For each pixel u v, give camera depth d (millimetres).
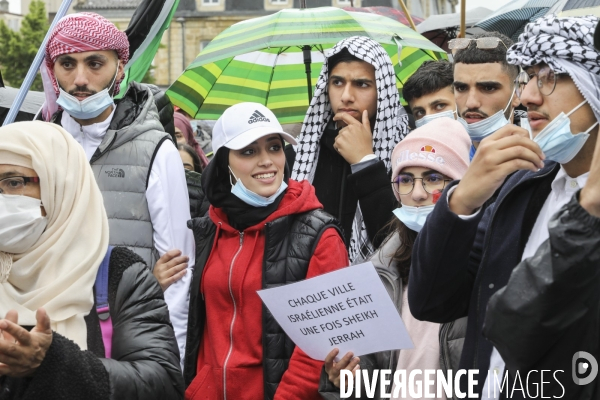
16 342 3523
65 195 3934
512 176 3688
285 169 5285
